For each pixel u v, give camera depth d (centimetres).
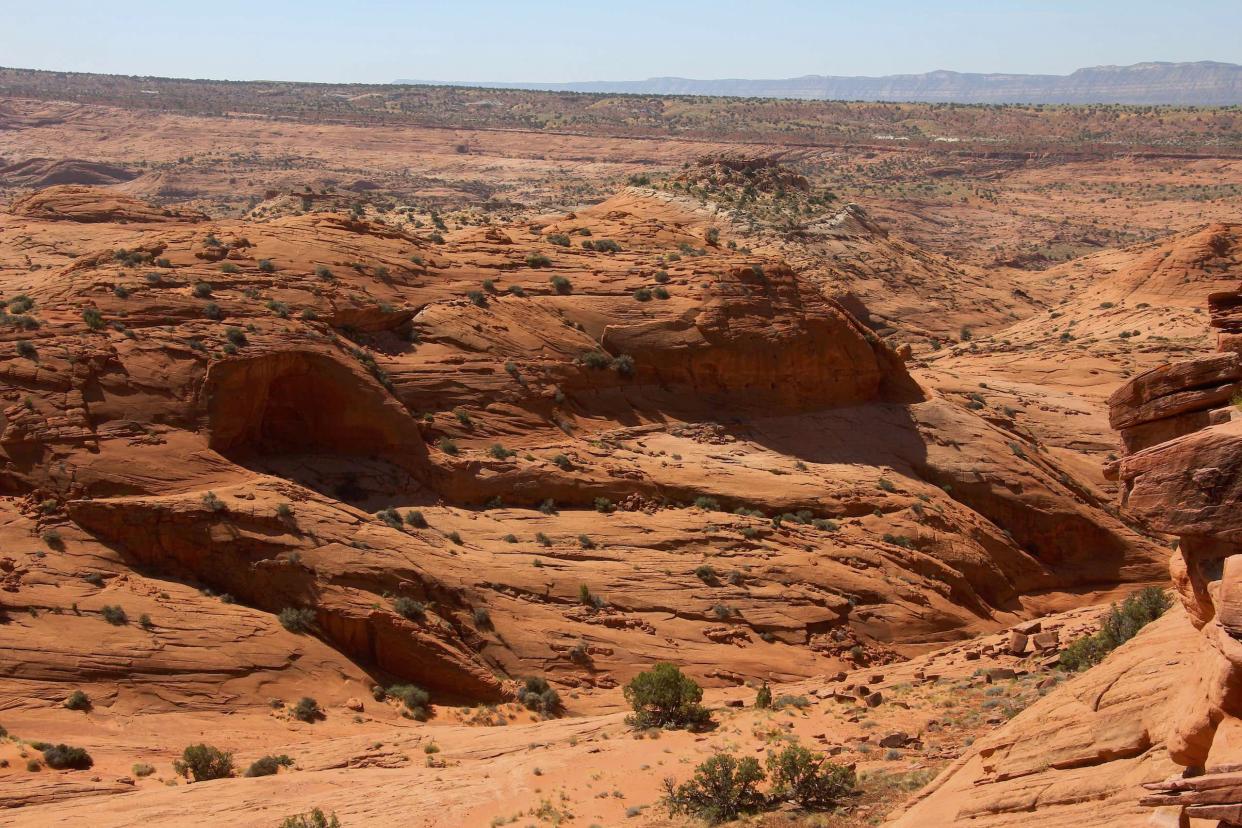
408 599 3916
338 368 4816
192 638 3478
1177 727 1170
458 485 4806
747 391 5928
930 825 1467
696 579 4438
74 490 3928
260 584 3831
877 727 2561
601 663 3956
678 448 5503
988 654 3422
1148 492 1176
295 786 2630
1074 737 1416
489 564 4272
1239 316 1505
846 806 2038
